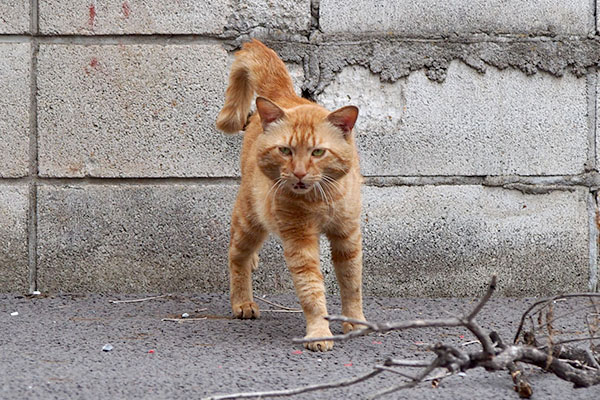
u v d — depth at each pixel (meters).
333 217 6.34
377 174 8.26
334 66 8.19
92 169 8.14
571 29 8.27
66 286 8.24
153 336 6.39
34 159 8.16
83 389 4.80
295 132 6.08
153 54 8.09
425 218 8.27
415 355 5.81
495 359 4.48
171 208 8.21
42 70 8.07
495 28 8.23
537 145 8.29
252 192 6.80
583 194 8.32
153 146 8.15
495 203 8.30
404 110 8.23
